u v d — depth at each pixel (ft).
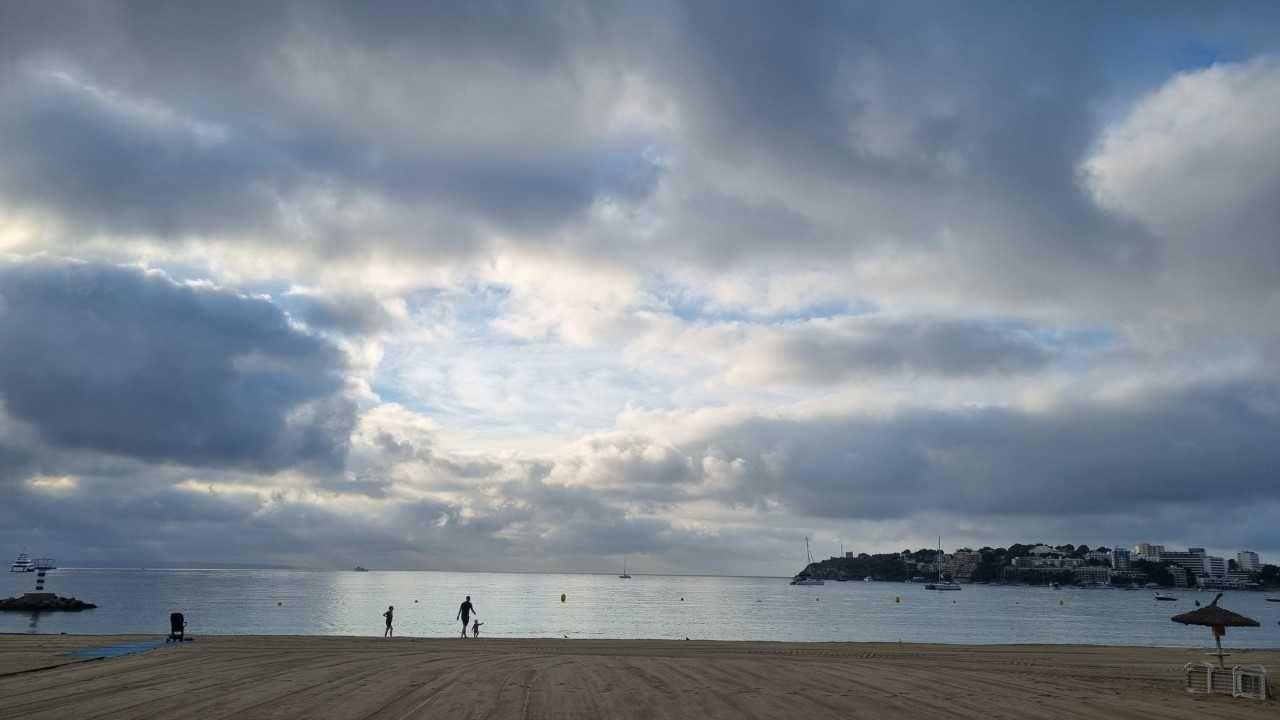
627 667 79.25
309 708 52.95
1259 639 242.99
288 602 384.27
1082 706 59.31
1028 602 634.84
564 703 56.08
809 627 277.64
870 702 59.00
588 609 390.21
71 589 550.36
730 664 84.02
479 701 56.34
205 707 53.31
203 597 432.25
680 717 51.65
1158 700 63.57
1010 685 70.95
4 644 102.37
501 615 320.50
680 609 409.28
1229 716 56.08
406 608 352.69
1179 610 499.51
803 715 53.11
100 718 49.32
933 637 236.63
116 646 100.58
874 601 597.11
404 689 61.93
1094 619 372.58
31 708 53.06
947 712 55.21
